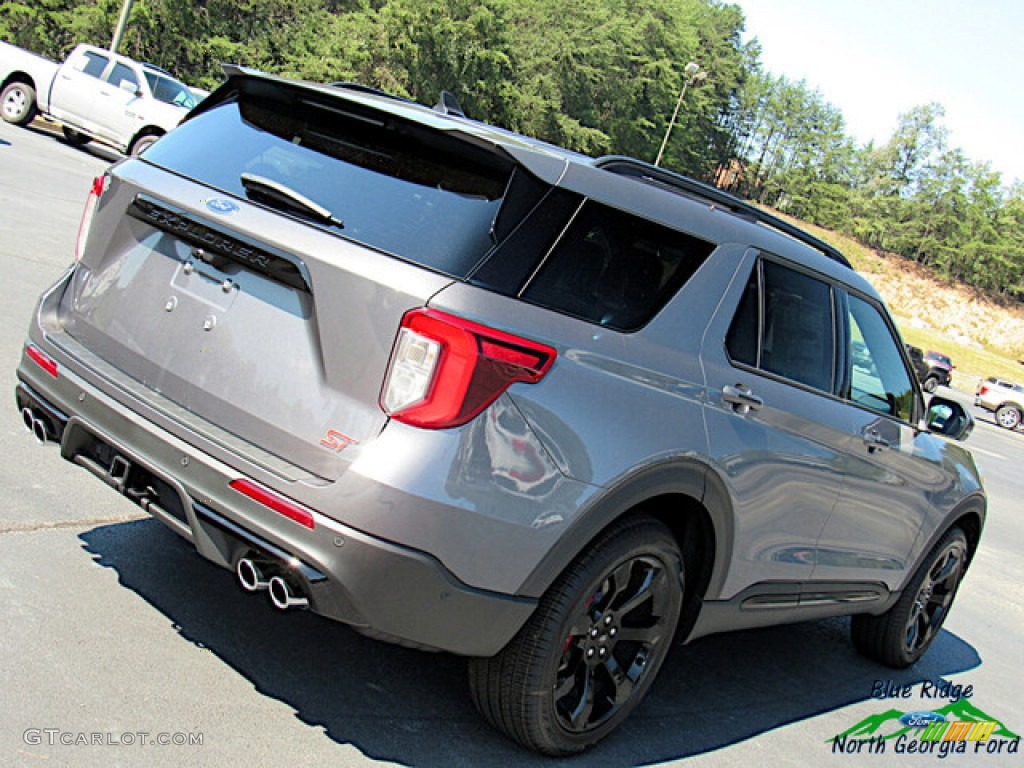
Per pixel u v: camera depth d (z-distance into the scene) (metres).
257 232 2.75
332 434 2.59
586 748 3.19
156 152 3.22
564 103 89.12
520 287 2.68
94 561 3.56
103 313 3.13
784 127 167.75
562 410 2.71
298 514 2.53
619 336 2.92
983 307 138.12
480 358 2.54
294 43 61.81
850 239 151.88
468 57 69.69
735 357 3.32
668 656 4.31
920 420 4.67
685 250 3.17
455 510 2.55
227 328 2.82
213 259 2.88
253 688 3.03
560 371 2.71
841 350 3.94
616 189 2.99
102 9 46.97
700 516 3.29
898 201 150.50
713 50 145.50
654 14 104.56
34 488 4.06
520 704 2.89
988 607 6.67
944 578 5.02
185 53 52.25
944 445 4.79
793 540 3.72
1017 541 9.45
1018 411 30.02
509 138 3.05
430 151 2.81
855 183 164.12
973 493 4.89
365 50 66.25
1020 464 18.98
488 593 2.67
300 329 2.69
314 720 2.95
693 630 3.46
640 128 102.06
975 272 141.88
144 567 3.62
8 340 5.75
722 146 156.50
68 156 16.95
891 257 147.50
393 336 2.55
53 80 18.28
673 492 3.05
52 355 3.09
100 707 2.72
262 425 2.70
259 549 2.58
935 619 5.08
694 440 3.07
